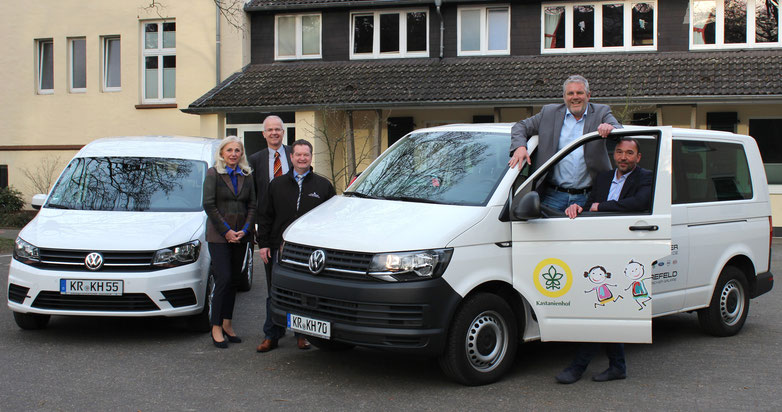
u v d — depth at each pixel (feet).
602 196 18.58
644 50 61.21
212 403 16.25
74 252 21.31
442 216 17.29
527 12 63.31
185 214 23.70
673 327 24.63
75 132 69.31
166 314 21.57
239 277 22.22
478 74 60.18
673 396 16.81
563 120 19.33
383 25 66.23
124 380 18.03
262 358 20.31
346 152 63.26
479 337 17.25
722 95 52.08
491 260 17.22
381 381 18.01
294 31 67.56
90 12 68.44
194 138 28.99
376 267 16.40
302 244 17.92
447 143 20.53
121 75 68.03
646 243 16.62
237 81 64.13
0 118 70.95
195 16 66.23
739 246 22.95
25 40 70.13
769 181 57.62
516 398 16.58
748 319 25.85
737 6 59.67
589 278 17.03
